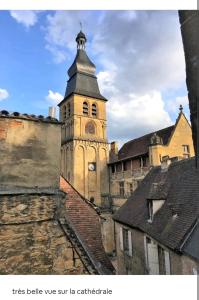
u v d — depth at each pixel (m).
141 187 18.81
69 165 38.97
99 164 39.38
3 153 5.72
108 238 31.58
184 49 2.38
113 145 40.09
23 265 5.24
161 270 11.36
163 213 12.60
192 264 8.10
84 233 8.38
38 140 6.14
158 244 11.50
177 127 30.47
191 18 2.29
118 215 18.23
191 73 2.25
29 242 5.39
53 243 5.63
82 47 45.41
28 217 5.46
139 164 32.50
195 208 10.27
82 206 9.17
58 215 5.79
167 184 14.75
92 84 43.22
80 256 5.79
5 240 5.18
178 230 9.95
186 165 14.55
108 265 7.89
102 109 42.72
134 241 14.86
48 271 5.45
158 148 28.50
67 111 42.44
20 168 5.82
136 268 14.27
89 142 39.31
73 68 43.62
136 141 36.97
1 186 5.55
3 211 5.25
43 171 6.04
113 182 38.12
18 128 5.97
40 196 5.68
